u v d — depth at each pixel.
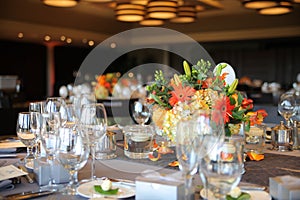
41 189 1.23
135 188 1.14
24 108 2.84
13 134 2.77
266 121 2.78
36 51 11.62
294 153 1.77
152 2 5.82
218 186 0.99
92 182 1.27
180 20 7.39
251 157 1.62
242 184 1.25
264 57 10.57
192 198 1.07
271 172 1.42
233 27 9.99
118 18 6.23
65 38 10.32
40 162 1.33
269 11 6.05
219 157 1.01
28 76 11.39
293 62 10.15
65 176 1.29
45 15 8.91
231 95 1.54
